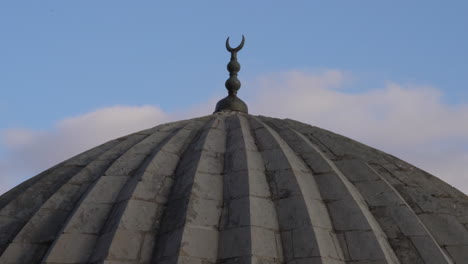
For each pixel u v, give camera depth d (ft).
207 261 39.40
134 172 48.11
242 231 40.63
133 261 40.04
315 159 48.55
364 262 40.47
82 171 49.67
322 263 39.06
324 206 44.29
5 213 46.78
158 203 44.21
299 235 40.88
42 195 48.62
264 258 39.32
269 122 55.01
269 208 42.83
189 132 52.75
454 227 46.80
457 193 51.70
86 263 40.70
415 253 42.55
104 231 42.60
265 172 46.11
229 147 48.96
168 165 47.88
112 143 54.80
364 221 42.83
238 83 60.75
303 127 56.13
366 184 47.98
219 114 57.16
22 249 42.75
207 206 42.70
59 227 44.55
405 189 50.26
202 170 45.75
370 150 55.26
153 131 55.47
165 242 40.81
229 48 62.34
